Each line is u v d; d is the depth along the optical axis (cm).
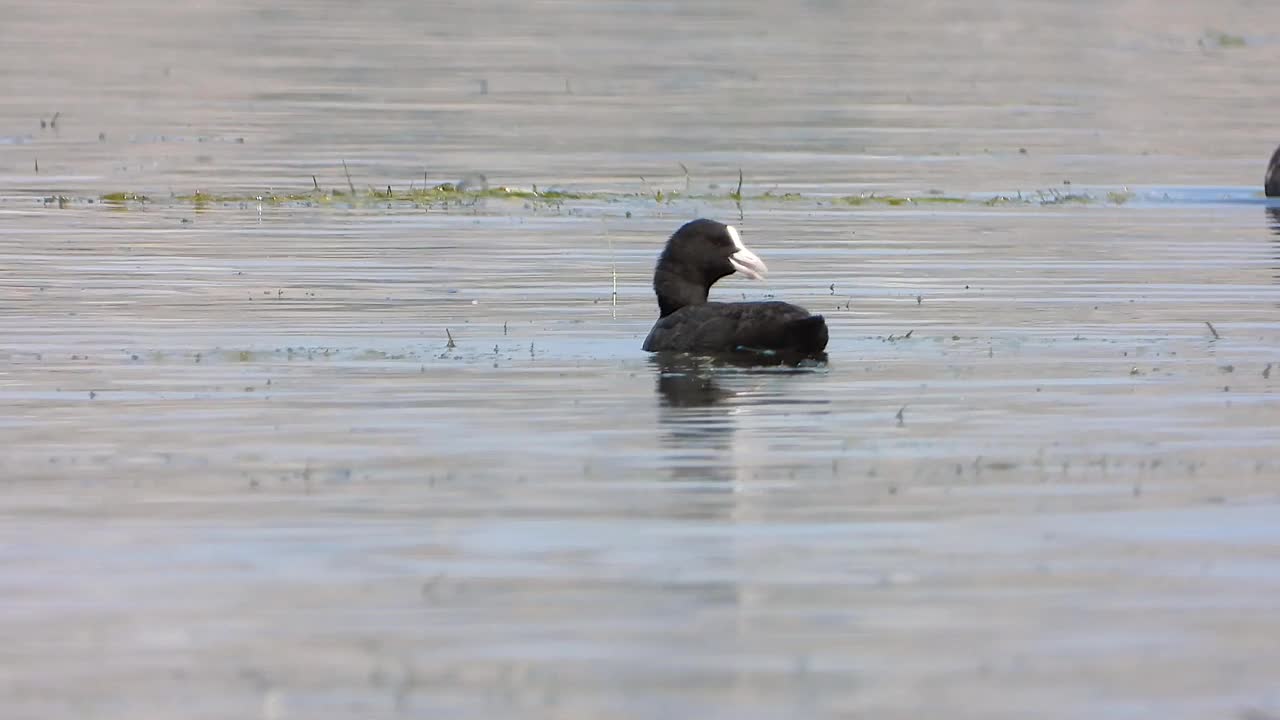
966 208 3177
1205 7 8412
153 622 1024
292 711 901
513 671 952
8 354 1838
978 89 5372
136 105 4731
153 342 1906
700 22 7544
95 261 2494
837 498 1274
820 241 2756
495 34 6944
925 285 2338
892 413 1562
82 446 1443
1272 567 1121
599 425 1515
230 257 2547
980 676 946
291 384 1692
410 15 7725
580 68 5791
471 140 4131
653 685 933
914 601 1059
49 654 977
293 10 7888
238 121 4444
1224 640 997
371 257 2561
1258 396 1639
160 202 3150
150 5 8012
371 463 1382
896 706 907
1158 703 912
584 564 1123
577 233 2831
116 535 1187
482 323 2041
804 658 970
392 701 913
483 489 1302
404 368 1770
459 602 1055
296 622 1022
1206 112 4859
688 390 1661
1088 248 2684
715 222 1964
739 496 1281
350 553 1146
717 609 1045
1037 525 1210
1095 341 1930
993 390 1664
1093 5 8506
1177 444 1452
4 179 3425
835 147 4097
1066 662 965
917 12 8131
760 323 1800
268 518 1225
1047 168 3747
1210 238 2798
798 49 6556
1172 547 1162
